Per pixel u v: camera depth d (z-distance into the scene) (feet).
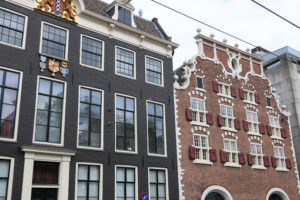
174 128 67.51
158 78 68.69
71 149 50.44
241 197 74.38
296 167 91.50
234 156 78.02
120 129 58.70
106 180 53.62
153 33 72.43
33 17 52.95
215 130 75.46
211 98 77.77
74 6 58.90
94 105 56.49
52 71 52.54
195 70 77.00
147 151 60.95
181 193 63.72
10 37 49.93
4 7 50.11
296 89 106.73
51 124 50.44
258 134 84.99
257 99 88.79
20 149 45.78
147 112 63.82
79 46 57.47
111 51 61.93
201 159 70.28
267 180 82.17
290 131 94.84
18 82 48.75
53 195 47.93
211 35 84.17
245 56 92.02
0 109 46.01
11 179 43.91
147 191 58.39
